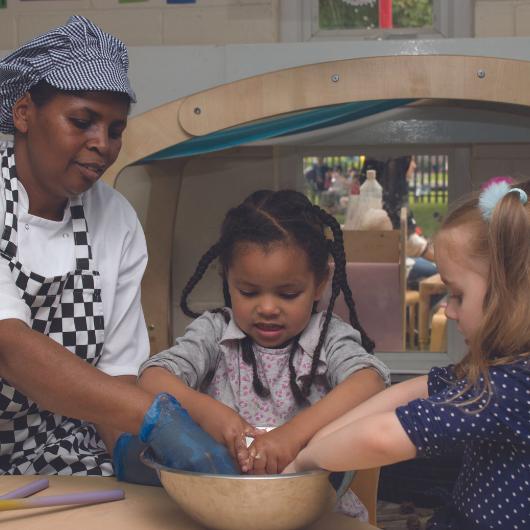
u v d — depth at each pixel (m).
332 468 1.00
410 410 0.98
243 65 2.40
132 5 2.64
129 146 2.14
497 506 1.02
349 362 1.30
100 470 1.35
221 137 2.27
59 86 1.21
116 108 1.25
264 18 2.61
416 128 2.45
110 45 1.27
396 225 2.63
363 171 2.63
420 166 2.61
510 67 2.05
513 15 2.53
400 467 2.18
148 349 1.51
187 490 0.91
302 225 1.31
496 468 1.03
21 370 1.08
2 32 2.70
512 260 1.01
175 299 2.70
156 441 1.00
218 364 1.45
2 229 1.31
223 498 0.89
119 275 1.46
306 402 1.41
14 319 1.11
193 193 2.68
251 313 1.32
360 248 2.64
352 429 0.99
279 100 2.11
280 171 2.64
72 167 1.25
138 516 1.01
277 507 0.89
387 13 2.71
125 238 1.46
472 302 1.05
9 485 1.14
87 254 1.38
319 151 2.64
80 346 1.38
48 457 1.35
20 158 1.33
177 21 2.63
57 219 1.39
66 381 1.06
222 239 1.39
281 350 1.41
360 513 1.24
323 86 2.10
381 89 2.08
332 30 2.72
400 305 2.63
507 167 2.56
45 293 1.33
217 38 2.62
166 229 2.57
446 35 2.68
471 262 1.05
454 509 1.10
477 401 0.98
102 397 1.05
